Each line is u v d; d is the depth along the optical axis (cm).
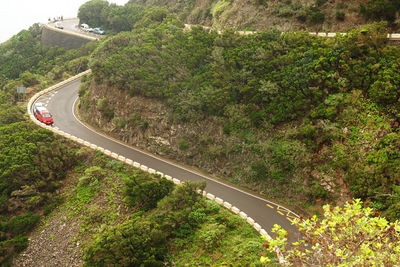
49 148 3881
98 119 4919
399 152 2834
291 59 3866
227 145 3850
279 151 3497
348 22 4238
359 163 2994
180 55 4709
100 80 4988
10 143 3875
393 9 3825
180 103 4241
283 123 3659
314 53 3728
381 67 3291
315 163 3294
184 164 4116
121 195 3447
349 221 1535
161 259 2645
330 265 1420
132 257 2528
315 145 3325
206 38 4712
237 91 4072
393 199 2672
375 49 3469
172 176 3838
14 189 3531
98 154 4097
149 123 4441
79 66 6956
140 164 4022
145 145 4412
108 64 4819
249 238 2769
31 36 8731
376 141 3028
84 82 5634
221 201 3247
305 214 3122
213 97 4066
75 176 3897
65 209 3494
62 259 3022
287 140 3522
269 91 3753
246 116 3906
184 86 4403
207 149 4003
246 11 5278
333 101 3359
